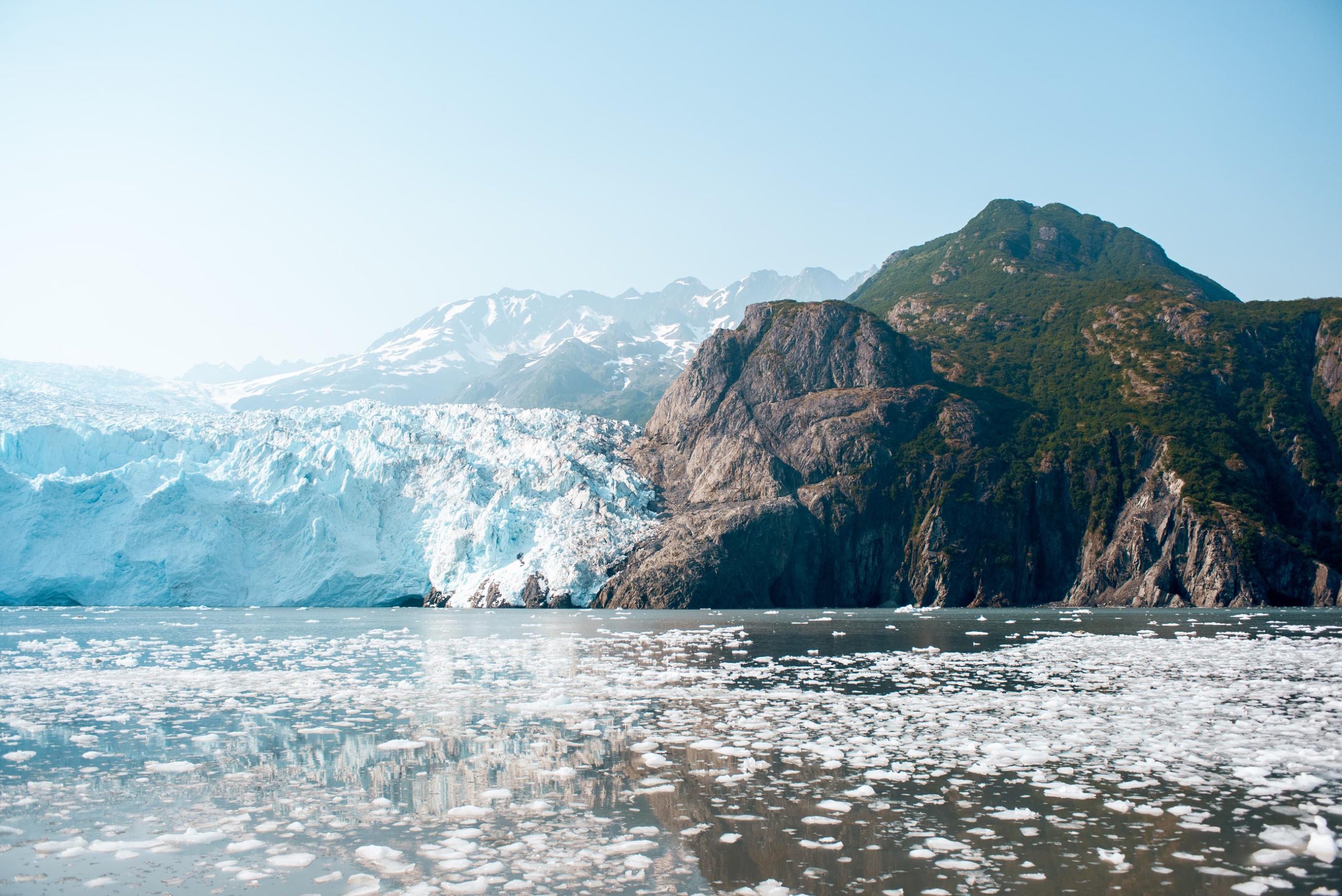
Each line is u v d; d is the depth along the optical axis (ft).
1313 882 64.69
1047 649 198.18
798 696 137.69
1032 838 73.97
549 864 69.62
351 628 267.18
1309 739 106.01
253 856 71.20
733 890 64.59
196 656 193.57
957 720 117.70
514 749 104.17
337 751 103.65
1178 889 63.82
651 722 118.42
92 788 89.76
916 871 67.46
